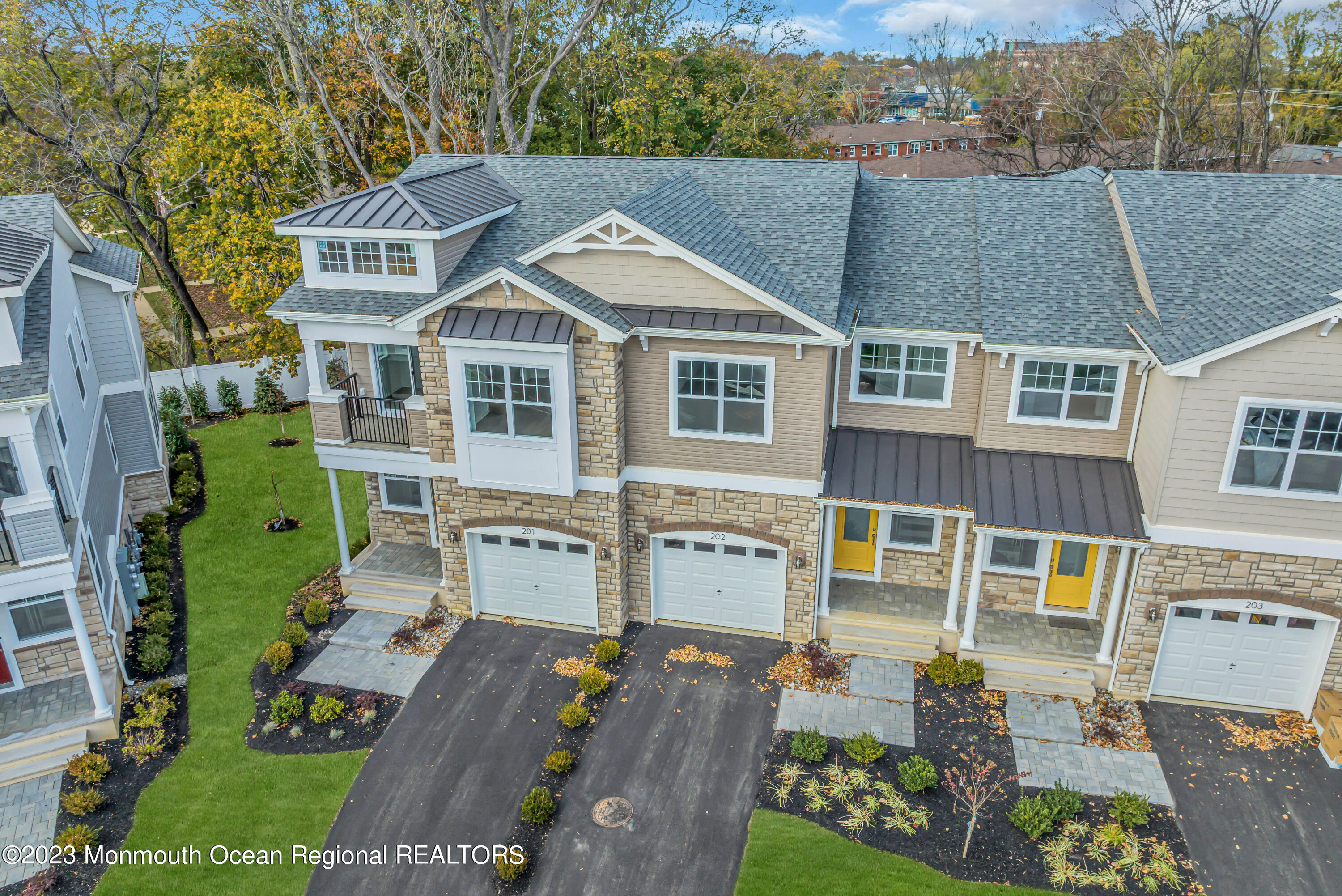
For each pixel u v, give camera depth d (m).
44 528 14.22
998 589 18.23
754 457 16.53
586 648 18.09
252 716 16.22
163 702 16.09
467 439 16.72
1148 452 15.11
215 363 35.22
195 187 31.73
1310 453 13.44
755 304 15.40
